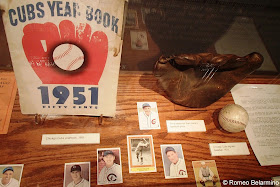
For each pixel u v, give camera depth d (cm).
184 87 97
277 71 117
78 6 65
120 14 67
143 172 85
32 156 83
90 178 81
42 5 64
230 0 84
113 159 85
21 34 69
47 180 79
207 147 95
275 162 95
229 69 94
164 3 83
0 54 95
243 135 100
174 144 93
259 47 104
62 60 75
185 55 83
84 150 86
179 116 100
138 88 105
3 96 93
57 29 68
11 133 86
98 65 77
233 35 97
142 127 94
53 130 89
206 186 86
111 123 94
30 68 76
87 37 71
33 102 85
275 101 112
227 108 94
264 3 88
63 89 82
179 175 86
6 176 78
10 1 63
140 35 95
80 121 92
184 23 91
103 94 85
